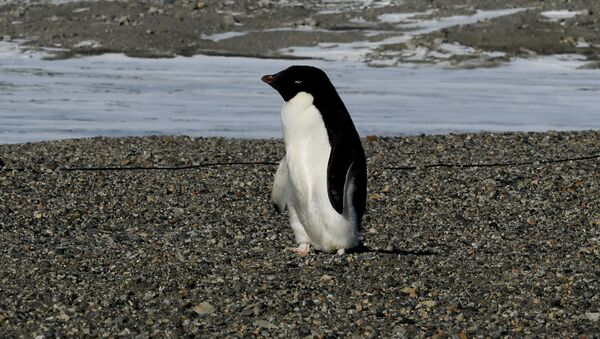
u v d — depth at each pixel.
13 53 130.12
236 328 25.22
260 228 38.59
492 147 59.22
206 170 51.72
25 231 37.59
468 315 26.14
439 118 79.75
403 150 58.31
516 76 115.25
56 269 31.33
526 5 157.75
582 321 25.52
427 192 45.94
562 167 51.31
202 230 38.16
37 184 47.31
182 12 156.88
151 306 27.25
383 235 37.41
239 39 141.00
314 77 31.45
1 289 28.97
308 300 27.42
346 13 157.25
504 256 33.12
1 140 65.81
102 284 29.41
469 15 153.12
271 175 50.62
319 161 31.42
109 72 114.12
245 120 78.25
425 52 131.12
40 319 26.20
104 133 69.88
